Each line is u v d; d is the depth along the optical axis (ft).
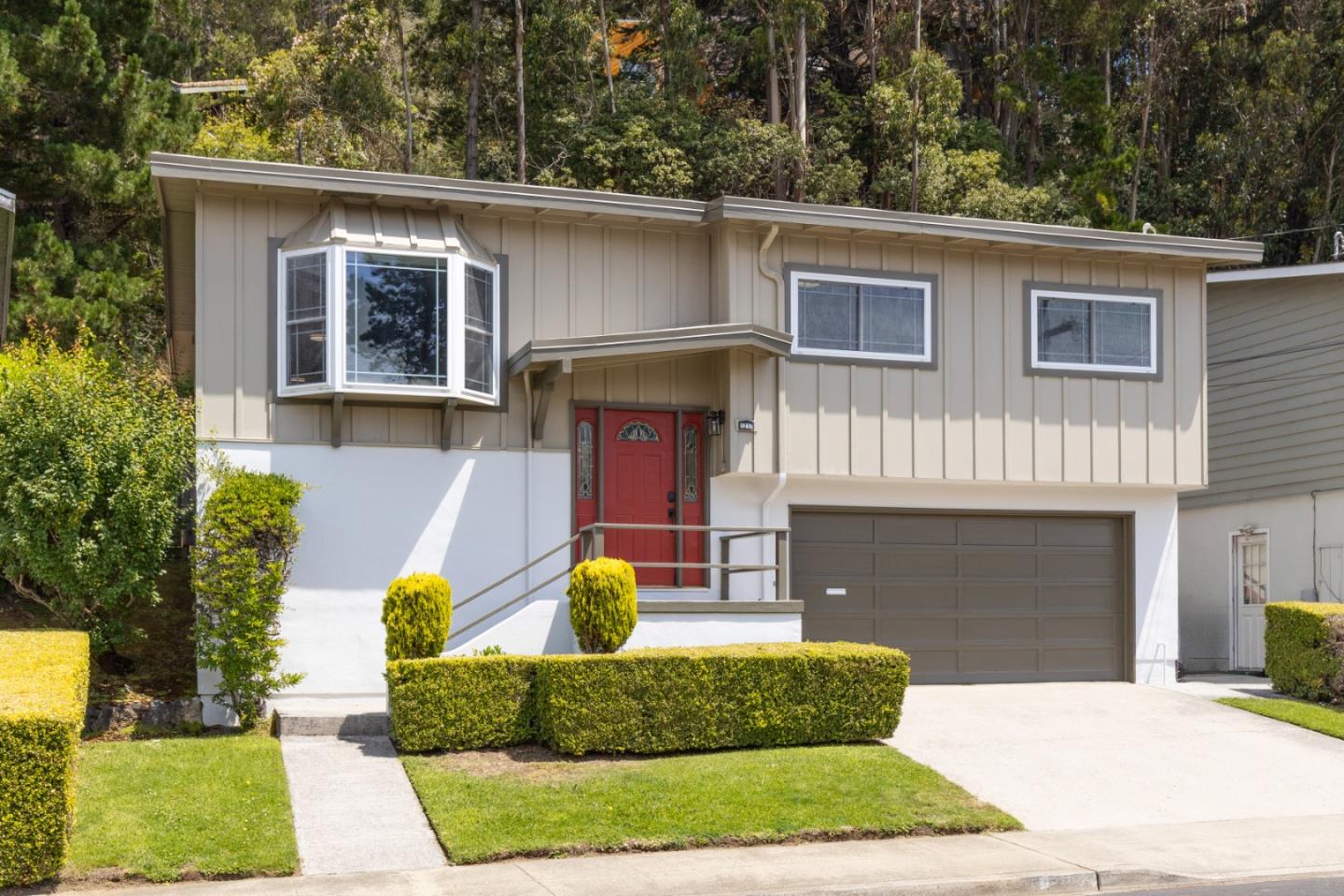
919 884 28.91
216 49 136.98
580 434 50.03
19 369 44.73
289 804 33.30
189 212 48.21
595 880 28.76
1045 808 36.60
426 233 46.65
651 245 51.19
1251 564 68.85
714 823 32.91
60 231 77.51
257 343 45.78
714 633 45.11
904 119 105.81
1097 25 122.01
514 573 45.29
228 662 42.22
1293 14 126.31
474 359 47.21
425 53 115.14
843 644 43.50
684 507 50.98
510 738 39.55
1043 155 124.26
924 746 42.42
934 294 53.26
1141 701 50.85
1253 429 68.33
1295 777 40.52
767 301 50.70
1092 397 55.06
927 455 52.37
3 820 27.07
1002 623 55.11
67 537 41.75
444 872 29.48
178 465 43.57
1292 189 123.34
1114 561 57.16
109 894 27.45
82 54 71.10
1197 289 57.16
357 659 45.96
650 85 121.70
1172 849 32.60
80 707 31.07
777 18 113.19
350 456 46.57
